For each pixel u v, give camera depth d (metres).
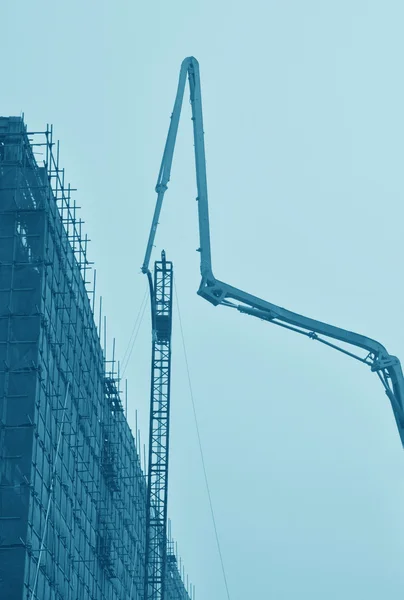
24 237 65.19
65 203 71.88
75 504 72.19
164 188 42.91
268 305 36.50
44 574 62.12
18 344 62.47
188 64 40.84
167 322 92.00
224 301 36.72
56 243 69.12
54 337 67.56
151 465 91.44
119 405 87.25
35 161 68.19
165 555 91.50
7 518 58.47
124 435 93.81
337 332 36.50
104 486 84.19
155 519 91.88
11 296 63.44
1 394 61.22
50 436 65.31
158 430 91.50
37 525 60.84
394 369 36.38
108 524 83.25
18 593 56.84
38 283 63.94
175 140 42.59
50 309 66.38
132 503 97.88
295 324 36.50
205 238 37.47
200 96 40.62
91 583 76.88
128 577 93.94
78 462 74.06
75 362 74.06
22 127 67.50
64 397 69.81
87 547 76.00
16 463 59.81
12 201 65.62
